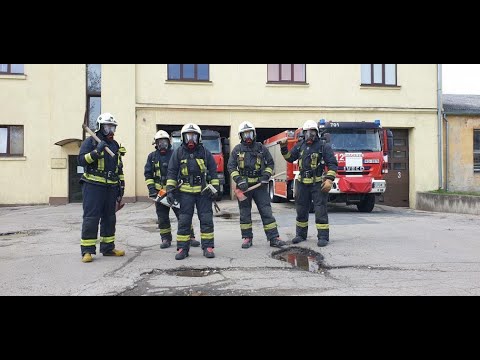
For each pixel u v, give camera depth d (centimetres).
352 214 1196
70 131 1711
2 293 430
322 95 1812
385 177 1848
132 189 1703
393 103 1841
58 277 487
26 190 1702
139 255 618
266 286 450
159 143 693
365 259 567
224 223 1002
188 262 558
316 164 672
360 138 1188
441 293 425
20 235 845
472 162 1861
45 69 1711
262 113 1798
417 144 1842
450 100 2142
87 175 577
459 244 675
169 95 1748
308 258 597
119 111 1712
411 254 598
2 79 1692
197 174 594
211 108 1764
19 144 1719
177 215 687
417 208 1744
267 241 720
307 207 694
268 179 666
